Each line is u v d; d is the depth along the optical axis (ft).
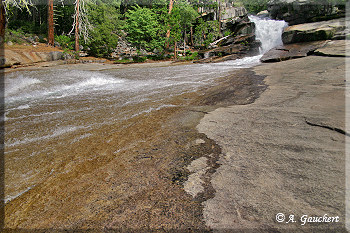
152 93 19.27
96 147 8.57
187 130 9.45
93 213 4.67
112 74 33.68
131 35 82.23
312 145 6.53
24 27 74.54
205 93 17.90
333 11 51.11
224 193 4.81
